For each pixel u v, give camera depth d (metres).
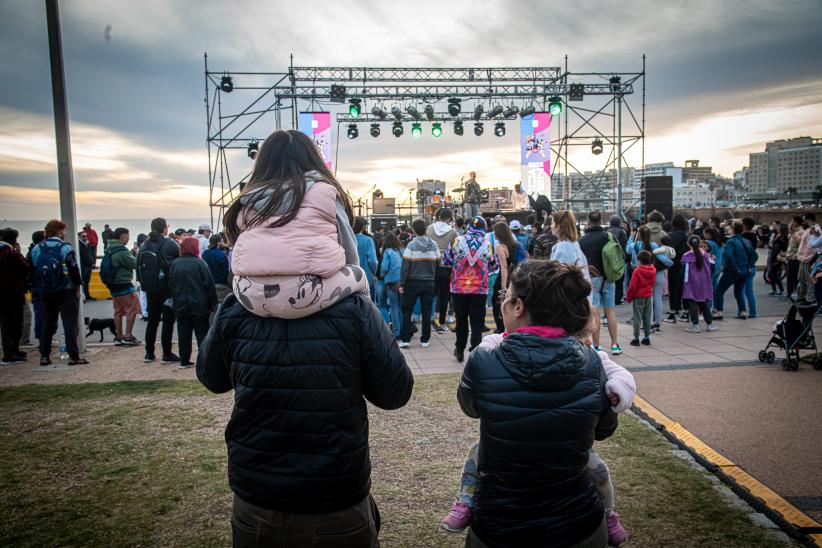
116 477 3.72
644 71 18.88
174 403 5.36
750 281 9.55
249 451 1.59
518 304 1.80
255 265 1.52
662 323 9.38
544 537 1.61
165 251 7.21
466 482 1.95
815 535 2.87
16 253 7.30
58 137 7.64
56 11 7.51
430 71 18.56
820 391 5.27
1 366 7.14
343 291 1.58
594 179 20.03
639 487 3.42
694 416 4.68
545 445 1.62
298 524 1.53
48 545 2.90
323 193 1.63
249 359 1.60
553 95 18.70
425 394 5.44
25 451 4.17
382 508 3.25
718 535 2.88
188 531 3.03
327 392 1.55
